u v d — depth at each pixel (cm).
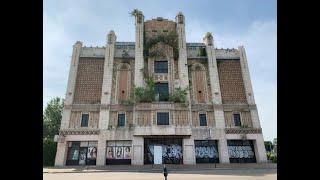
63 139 3525
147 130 3509
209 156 3606
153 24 4150
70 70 3891
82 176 2288
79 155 3522
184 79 3872
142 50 3962
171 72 3916
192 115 3756
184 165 3294
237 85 4028
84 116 3691
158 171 2738
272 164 3331
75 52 4003
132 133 3566
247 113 3859
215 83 3944
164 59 3981
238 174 2317
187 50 4147
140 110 3631
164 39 4066
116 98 3784
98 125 3631
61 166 3338
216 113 3778
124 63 3972
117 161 3497
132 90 3831
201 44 4225
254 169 2827
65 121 3612
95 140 3569
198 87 3934
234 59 4181
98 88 3856
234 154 3666
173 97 3709
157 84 3862
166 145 3594
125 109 3712
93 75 3922
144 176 2225
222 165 3275
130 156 3516
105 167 3136
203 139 3634
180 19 4169
